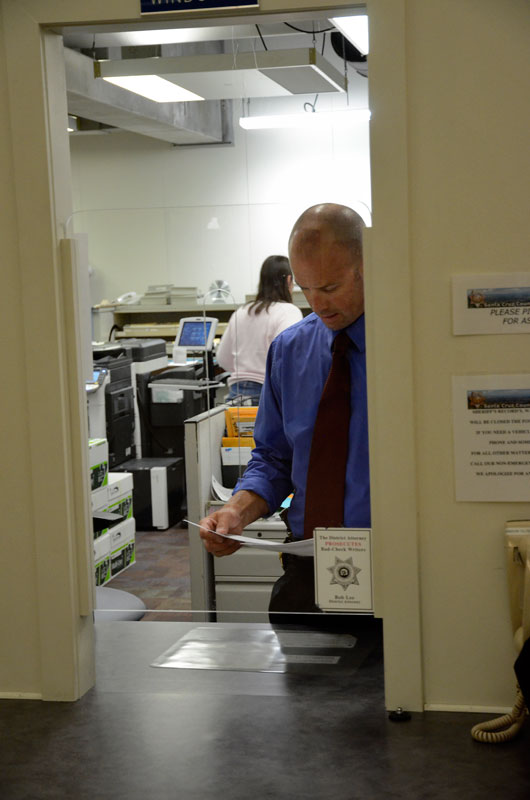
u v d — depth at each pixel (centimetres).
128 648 211
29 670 193
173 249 222
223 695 186
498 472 172
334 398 195
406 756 158
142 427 228
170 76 384
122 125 459
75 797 148
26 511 190
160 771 155
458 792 145
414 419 173
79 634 190
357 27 296
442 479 175
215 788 149
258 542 202
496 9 164
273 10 173
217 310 223
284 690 187
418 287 171
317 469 197
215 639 210
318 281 192
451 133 168
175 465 226
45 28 180
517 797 143
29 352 184
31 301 183
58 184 186
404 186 168
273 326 218
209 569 216
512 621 171
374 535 179
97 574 219
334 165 206
